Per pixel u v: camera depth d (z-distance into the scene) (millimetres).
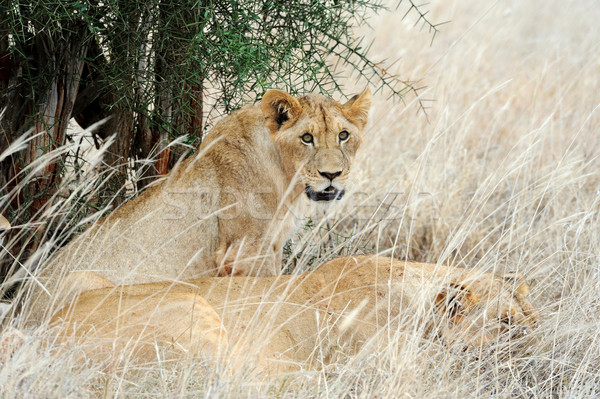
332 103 8609
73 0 8211
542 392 6938
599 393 6859
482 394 6707
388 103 15102
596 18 21797
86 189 7961
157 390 6113
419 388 6195
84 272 7512
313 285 7617
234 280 7508
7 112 8945
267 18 9688
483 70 17297
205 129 9688
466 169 12125
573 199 11547
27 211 8891
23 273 8312
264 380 6445
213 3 8625
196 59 8531
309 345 7281
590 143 13609
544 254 9609
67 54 8914
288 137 8422
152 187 8602
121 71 8625
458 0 21500
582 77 16625
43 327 6242
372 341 6742
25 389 5594
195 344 6418
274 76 10914
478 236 10594
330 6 9234
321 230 9836
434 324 7004
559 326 7395
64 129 9109
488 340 7102
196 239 8477
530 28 21359
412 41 17969
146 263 8219
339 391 6254
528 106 15344
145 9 8555
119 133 9258
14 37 8703
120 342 6383
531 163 11766
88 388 5961
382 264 7727
